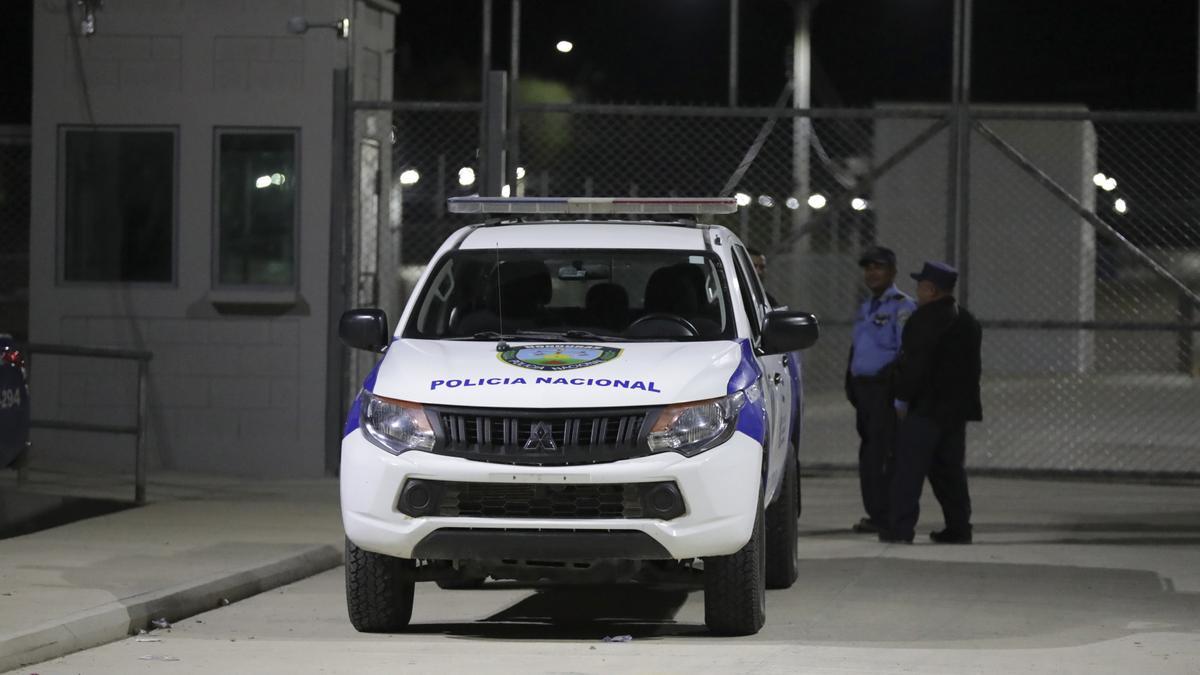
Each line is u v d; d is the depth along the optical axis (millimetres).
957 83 43594
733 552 22375
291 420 43375
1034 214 67938
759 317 27078
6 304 52031
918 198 66688
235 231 43531
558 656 21875
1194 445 51531
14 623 22422
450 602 27203
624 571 22328
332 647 22672
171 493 39156
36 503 36844
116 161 43781
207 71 43344
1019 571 30172
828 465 45219
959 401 33438
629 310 25375
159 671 20781
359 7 44625
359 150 44344
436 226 51500
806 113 43719
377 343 25062
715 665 21203
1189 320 46406
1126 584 28750
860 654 22141
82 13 43375
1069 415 59531
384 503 22250
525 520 21859
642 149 53906
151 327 43625
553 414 22000
